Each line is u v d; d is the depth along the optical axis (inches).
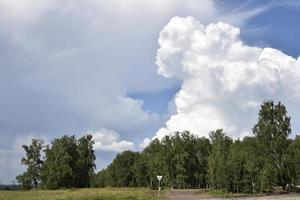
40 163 5354.3
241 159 3912.4
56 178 5172.2
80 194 2618.1
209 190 4222.4
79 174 5388.8
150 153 6127.0
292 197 2691.9
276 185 4035.4
